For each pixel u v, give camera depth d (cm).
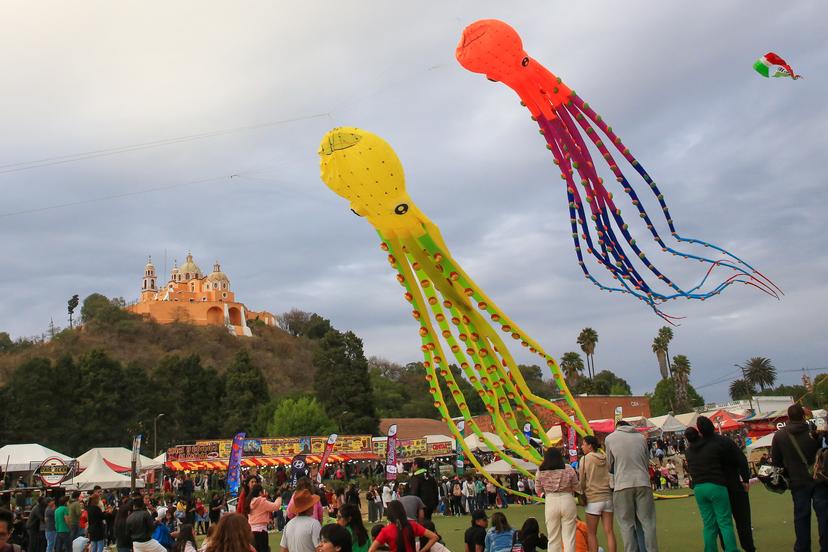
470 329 1794
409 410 12900
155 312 16862
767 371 11638
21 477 4578
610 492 1041
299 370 16350
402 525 843
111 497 3978
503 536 1105
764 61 1068
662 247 1195
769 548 1117
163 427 9569
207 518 3141
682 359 11025
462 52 1297
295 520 872
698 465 936
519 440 1850
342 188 1510
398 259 1725
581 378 10306
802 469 902
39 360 9156
